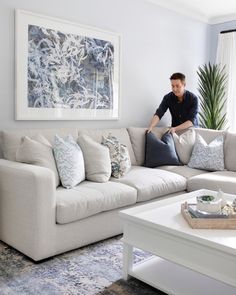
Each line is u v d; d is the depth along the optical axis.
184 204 2.12
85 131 3.46
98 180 2.93
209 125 4.93
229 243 1.64
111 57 3.90
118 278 2.12
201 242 1.69
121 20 4.01
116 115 4.04
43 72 3.28
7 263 2.27
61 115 3.46
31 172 2.25
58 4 3.37
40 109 3.29
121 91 4.09
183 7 4.74
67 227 2.41
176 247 1.83
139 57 4.29
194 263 1.75
